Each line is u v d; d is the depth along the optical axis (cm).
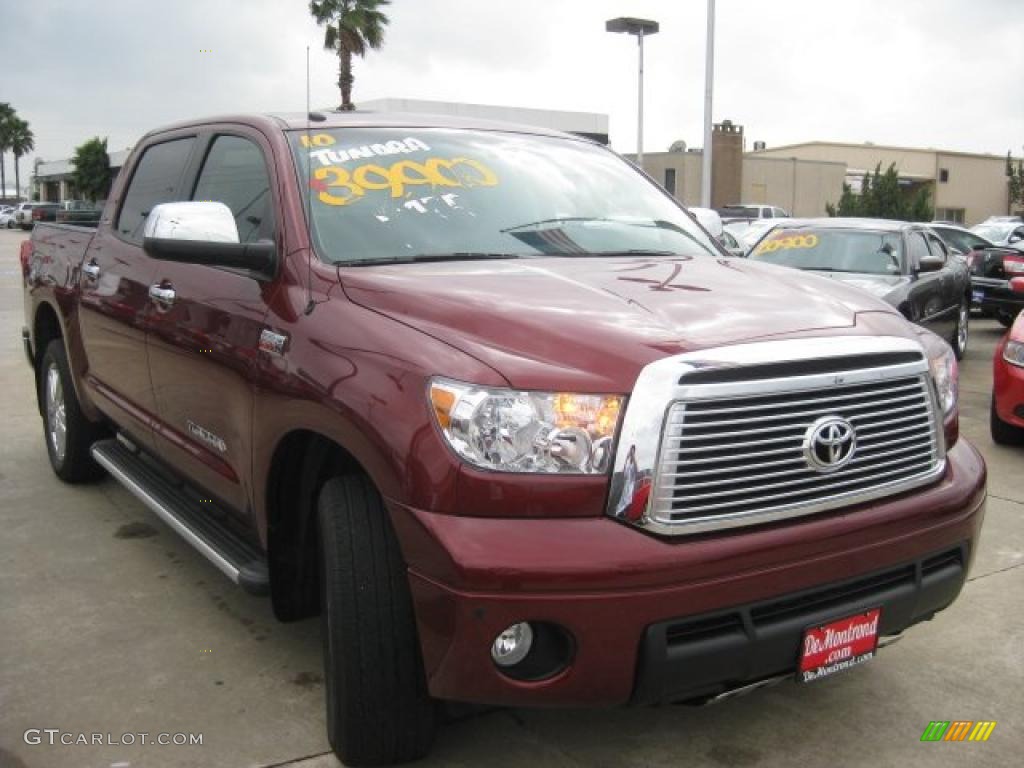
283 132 380
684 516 253
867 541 277
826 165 5516
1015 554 495
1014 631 406
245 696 345
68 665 366
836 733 328
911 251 1026
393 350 275
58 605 420
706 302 300
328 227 344
